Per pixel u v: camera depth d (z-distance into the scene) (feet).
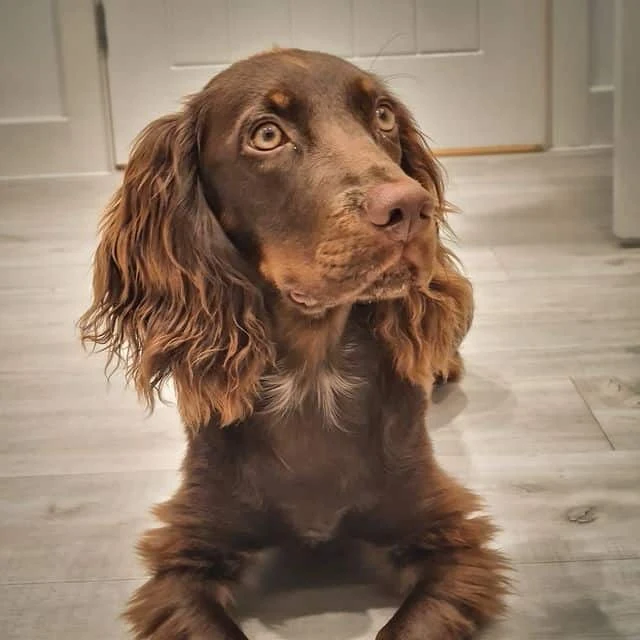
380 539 1.62
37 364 2.56
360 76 1.53
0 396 2.39
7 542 1.80
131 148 1.64
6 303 2.97
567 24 4.31
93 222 3.72
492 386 2.32
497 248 3.27
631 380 2.32
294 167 1.44
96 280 1.65
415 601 1.49
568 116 4.45
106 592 1.65
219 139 1.52
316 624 1.55
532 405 2.22
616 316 2.69
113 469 2.04
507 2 4.29
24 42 4.28
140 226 1.59
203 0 4.26
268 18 4.29
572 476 1.93
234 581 1.60
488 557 1.59
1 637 1.55
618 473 1.94
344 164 1.40
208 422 1.59
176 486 1.96
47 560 1.74
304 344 1.55
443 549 1.59
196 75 4.35
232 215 1.53
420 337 1.63
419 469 1.61
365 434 1.59
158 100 4.38
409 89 4.39
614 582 1.62
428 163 1.75
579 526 1.77
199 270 1.55
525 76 4.39
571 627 1.52
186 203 1.55
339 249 1.36
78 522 1.85
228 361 1.55
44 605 1.62
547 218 3.56
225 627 1.46
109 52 4.32
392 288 1.38
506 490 1.89
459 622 1.46
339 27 4.31
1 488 1.98
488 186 3.98
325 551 1.69
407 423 1.62
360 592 1.62
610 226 3.44
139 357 1.61
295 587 1.64
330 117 1.46
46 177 4.42
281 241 1.46
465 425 2.14
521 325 2.66
